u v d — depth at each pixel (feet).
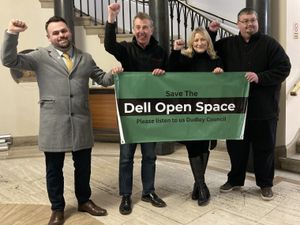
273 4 11.53
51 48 7.61
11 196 9.87
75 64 7.70
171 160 13.35
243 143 9.41
